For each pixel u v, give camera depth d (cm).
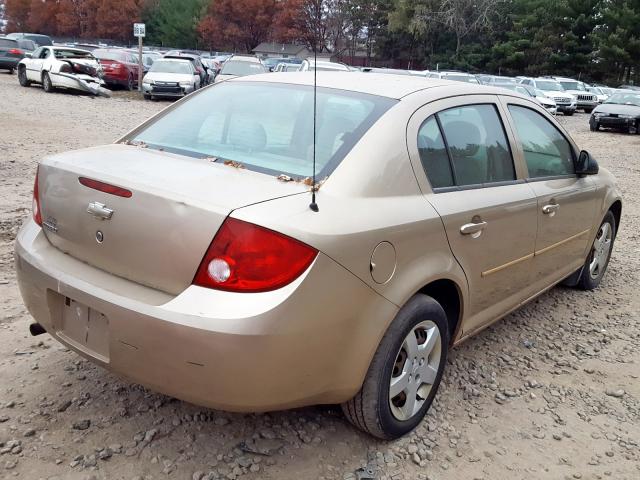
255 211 230
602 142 1959
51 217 281
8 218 614
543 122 417
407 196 280
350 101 308
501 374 373
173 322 225
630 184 1189
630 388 369
